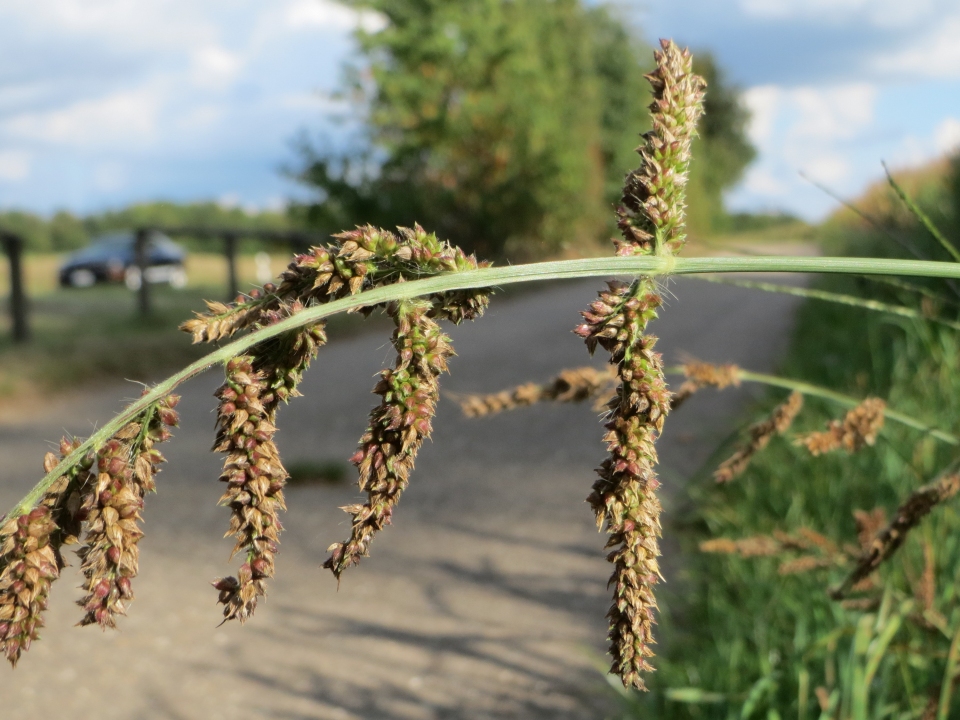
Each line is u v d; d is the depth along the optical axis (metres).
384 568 4.23
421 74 17.64
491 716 2.89
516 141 17.72
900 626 2.49
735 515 3.91
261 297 0.87
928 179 9.17
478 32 17.58
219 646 3.50
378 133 17.58
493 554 4.32
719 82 50.94
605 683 3.02
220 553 4.45
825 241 19.67
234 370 0.77
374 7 17.44
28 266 31.14
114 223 50.41
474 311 0.88
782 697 2.61
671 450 5.51
